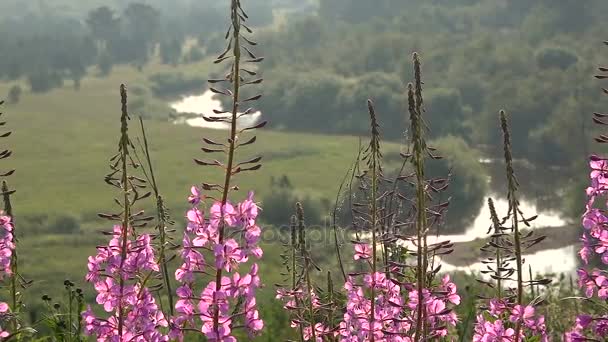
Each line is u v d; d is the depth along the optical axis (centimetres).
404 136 623
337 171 11538
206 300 601
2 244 758
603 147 10912
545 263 6150
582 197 7675
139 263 636
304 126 16625
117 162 627
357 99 15962
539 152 12000
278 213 9056
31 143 14475
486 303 805
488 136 13712
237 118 602
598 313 844
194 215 607
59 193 10844
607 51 16500
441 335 678
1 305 717
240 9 595
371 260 711
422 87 604
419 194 608
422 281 621
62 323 781
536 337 684
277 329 1266
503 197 9600
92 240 8200
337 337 792
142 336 637
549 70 14612
